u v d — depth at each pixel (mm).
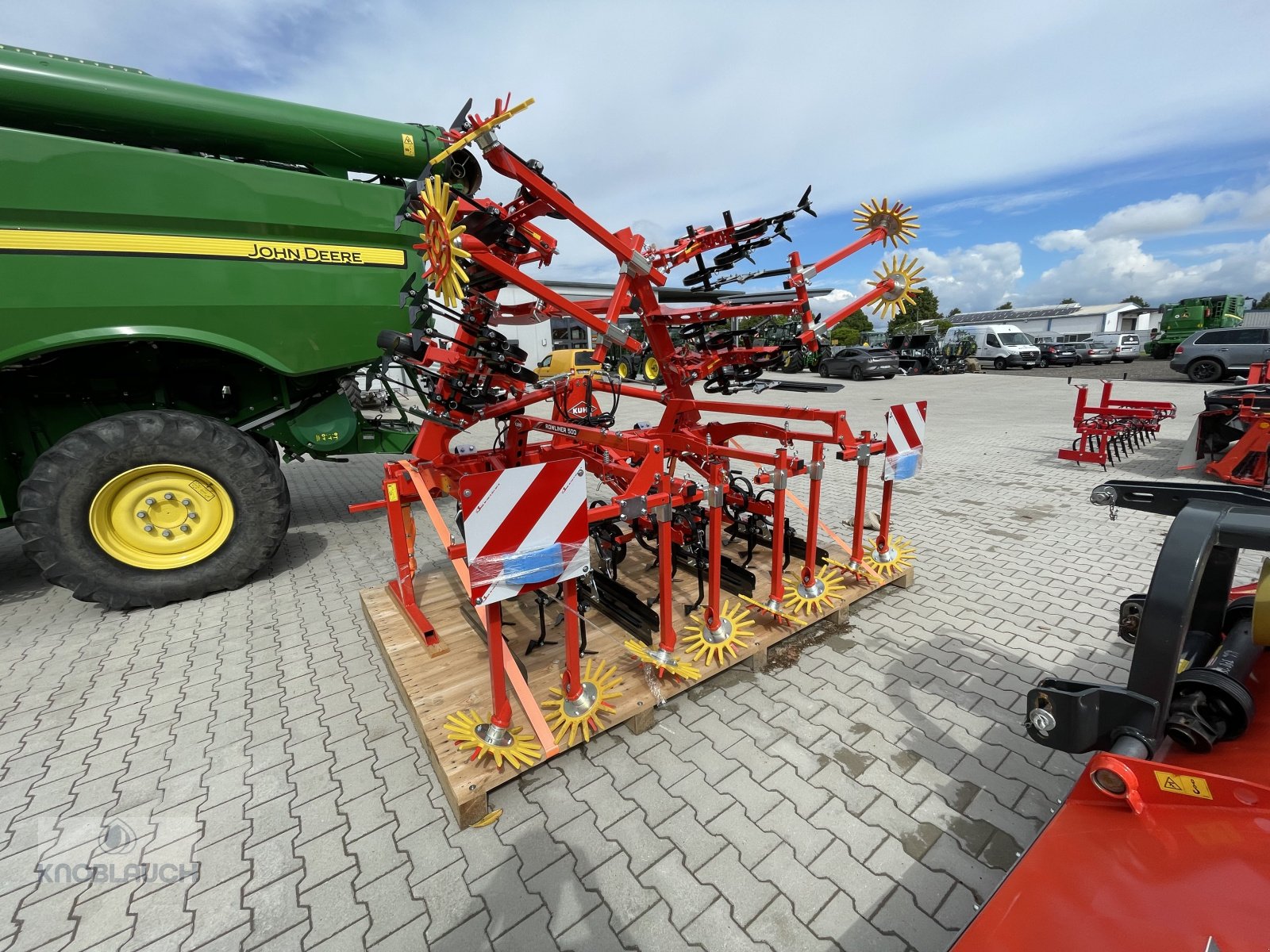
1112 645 3242
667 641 2732
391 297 4703
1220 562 1808
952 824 2104
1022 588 3988
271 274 4246
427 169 2402
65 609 4195
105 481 3881
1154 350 26672
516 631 3268
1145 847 1121
